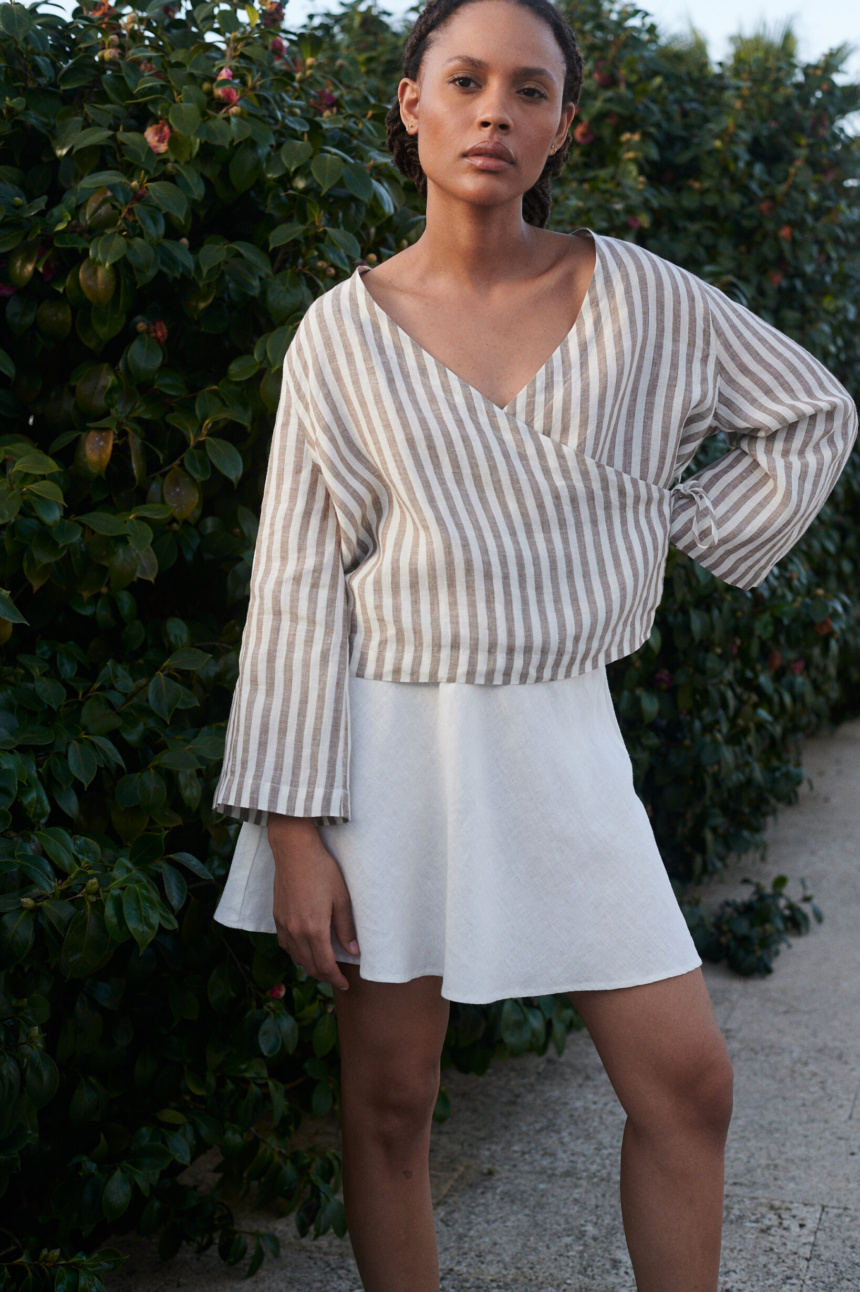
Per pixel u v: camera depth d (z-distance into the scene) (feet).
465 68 3.78
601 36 11.14
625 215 10.61
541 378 3.88
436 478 3.91
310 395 4.06
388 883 4.09
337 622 4.15
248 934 5.65
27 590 5.55
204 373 5.90
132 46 5.91
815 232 11.94
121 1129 5.53
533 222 4.79
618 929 4.01
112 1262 4.85
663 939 4.02
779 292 12.07
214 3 6.01
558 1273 5.63
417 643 4.01
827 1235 5.82
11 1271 4.89
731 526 4.26
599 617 4.01
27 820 5.14
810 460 4.17
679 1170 4.07
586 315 3.90
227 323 5.83
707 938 9.29
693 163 11.53
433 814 4.11
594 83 10.92
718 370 4.17
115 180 5.16
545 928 4.04
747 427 4.23
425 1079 4.45
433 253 4.06
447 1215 6.14
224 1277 5.73
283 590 4.16
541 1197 6.28
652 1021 4.02
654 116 11.03
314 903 4.12
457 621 3.95
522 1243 5.88
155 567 5.41
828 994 8.61
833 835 12.17
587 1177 6.45
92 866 4.80
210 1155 6.81
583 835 4.02
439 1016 4.43
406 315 4.03
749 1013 8.37
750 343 4.15
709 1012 4.09
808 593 10.84
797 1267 5.58
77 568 5.28
